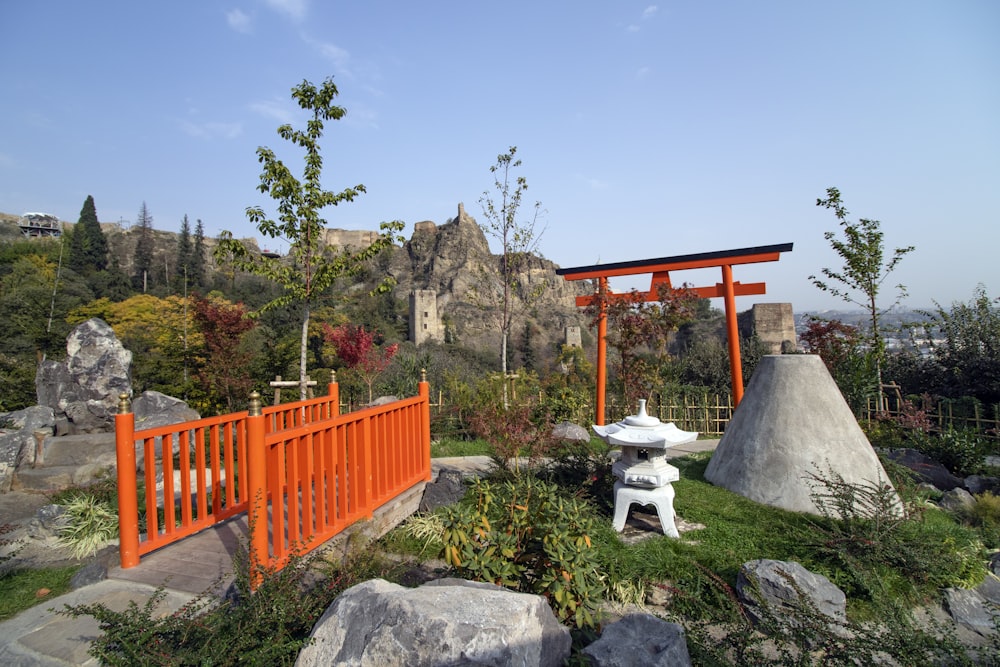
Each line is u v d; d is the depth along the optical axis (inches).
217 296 1732.3
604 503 210.7
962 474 273.7
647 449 190.5
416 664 85.2
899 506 191.3
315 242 352.5
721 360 661.3
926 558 158.9
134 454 141.3
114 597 121.7
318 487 145.8
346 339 550.6
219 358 440.1
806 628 112.3
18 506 231.1
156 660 89.8
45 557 175.6
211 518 169.2
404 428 203.0
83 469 261.9
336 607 100.4
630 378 394.6
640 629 118.5
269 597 107.7
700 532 183.5
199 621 102.7
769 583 140.5
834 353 412.2
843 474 198.1
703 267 374.9
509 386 453.1
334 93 333.7
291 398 499.2
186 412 336.2
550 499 149.3
